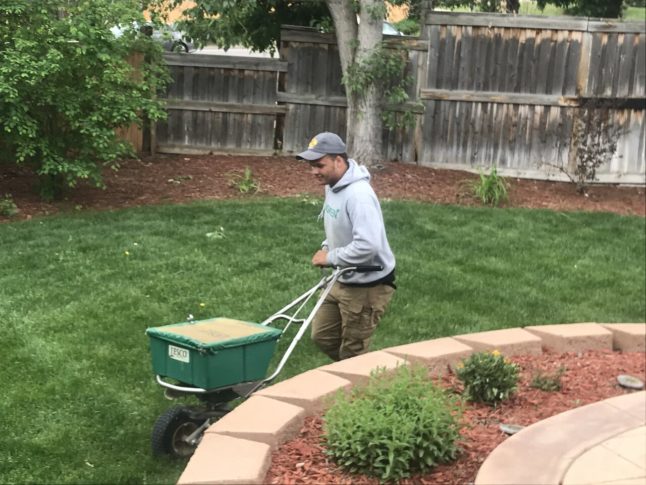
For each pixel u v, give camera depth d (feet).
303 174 35.06
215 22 38.86
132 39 29.58
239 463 11.36
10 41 27.50
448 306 21.93
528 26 36.09
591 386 15.98
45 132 28.60
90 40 27.48
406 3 38.27
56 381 16.07
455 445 12.59
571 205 33.78
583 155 35.04
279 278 23.00
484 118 37.14
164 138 38.19
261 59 37.86
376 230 15.12
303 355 18.48
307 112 38.47
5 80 25.95
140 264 23.22
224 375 12.92
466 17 36.32
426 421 11.87
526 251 27.09
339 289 16.15
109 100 28.45
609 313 22.26
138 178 33.65
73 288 21.16
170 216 28.37
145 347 17.98
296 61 38.06
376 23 34.14
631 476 11.75
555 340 18.13
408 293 22.63
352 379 14.70
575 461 12.18
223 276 22.82
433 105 37.27
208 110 38.06
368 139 35.22
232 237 26.35
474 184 33.81
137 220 27.71
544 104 36.63
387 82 36.19
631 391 15.84
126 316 19.61
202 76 37.99
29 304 19.88
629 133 36.70
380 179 34.58
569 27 35.94
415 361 15.72
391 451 11.40
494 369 14.84
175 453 13.39
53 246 24.44
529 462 12.06
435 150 37.65
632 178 37.04
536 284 24.20
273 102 38.34
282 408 13.19
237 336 13.17
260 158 37.83
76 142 29.12
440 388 13.34
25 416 14.65
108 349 17.74
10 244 24.49
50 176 29.58
